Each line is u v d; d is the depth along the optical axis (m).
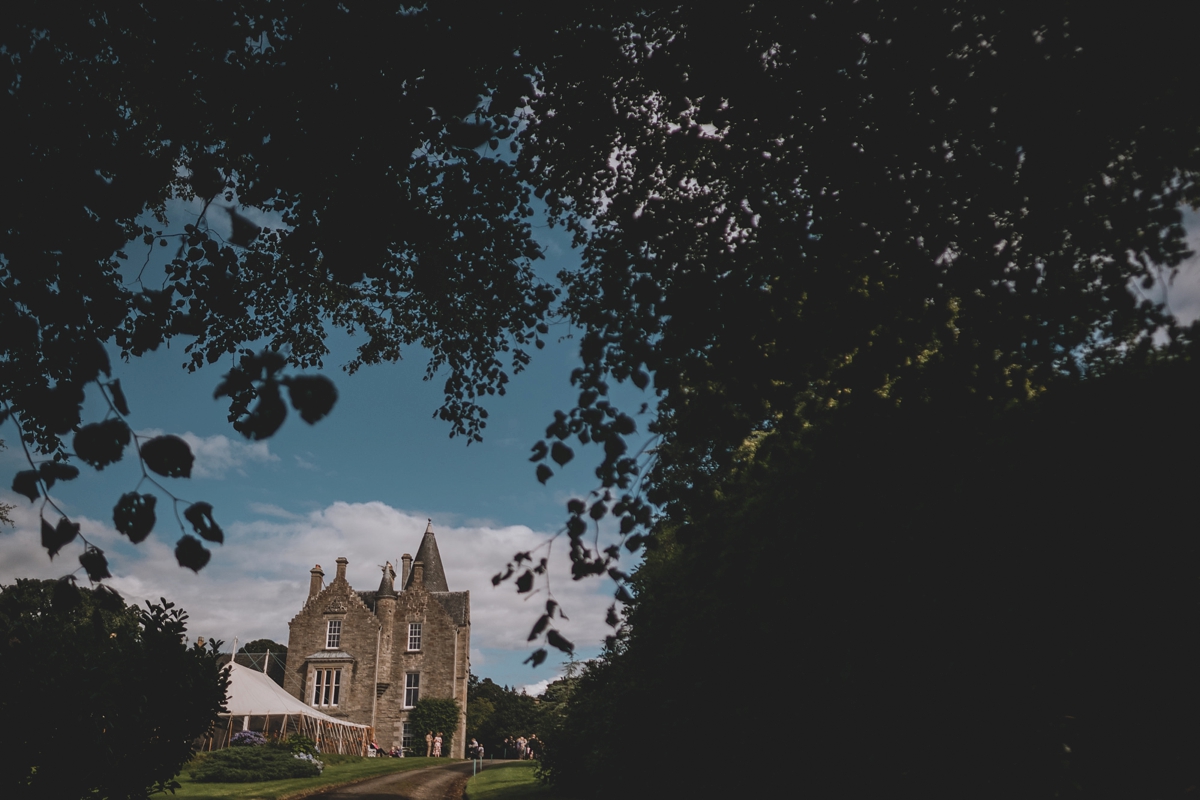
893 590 5.39
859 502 4.97
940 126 4.58
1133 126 4.44
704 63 4.68
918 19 4.31
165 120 4.32
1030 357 4.84
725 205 5.92
